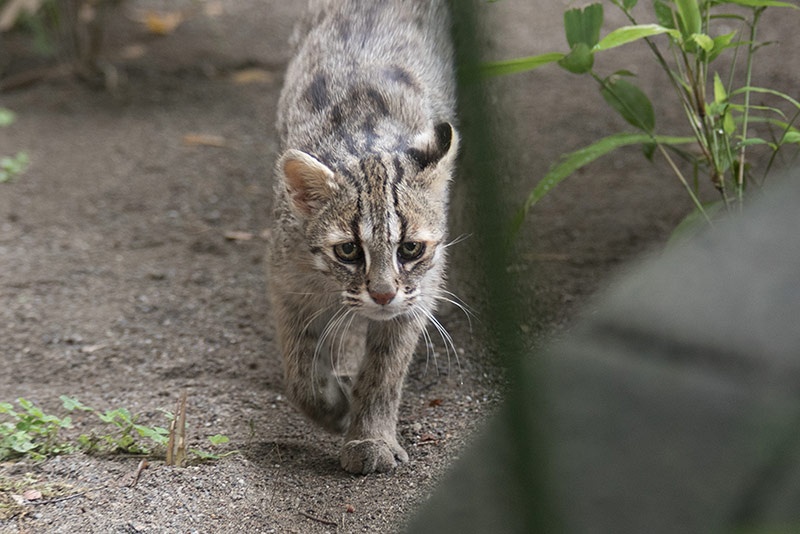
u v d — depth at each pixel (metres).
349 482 7.70
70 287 11.55
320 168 7.57
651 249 11.41
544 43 17.42
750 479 3.29
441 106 9.14
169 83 18.02
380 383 8.18
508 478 3.41
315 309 8.24
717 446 3.44
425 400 9.02
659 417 3.57
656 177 13.30
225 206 13.70
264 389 9.42
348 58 9.12
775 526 2.97
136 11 21.47
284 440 8.40
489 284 3.28
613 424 3.57
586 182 13.32
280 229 8.19
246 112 16.77
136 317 10.86
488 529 3.95
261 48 19.44
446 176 7.85
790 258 4.32
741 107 9.09
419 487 7.53
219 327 10.65
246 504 7.25
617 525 3.26
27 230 13.05
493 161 3.24
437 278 8.17
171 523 6.94
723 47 8.54
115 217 13.45
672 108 14.80
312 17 10.18
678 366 3.81
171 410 8.78
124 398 9.09
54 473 7.53
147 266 12.08
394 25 9.48
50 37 18.98
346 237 7.57
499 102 4.95
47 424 8.19
